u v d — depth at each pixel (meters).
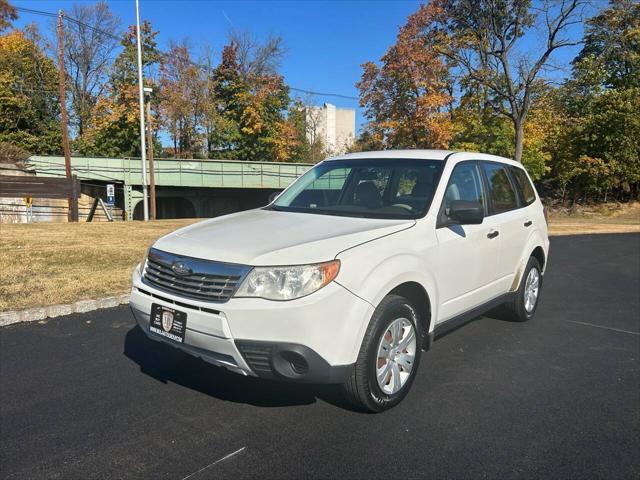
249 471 2.83
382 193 4.41
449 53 26.75
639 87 35.12
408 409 3.64
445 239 4.05
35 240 10.89
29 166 30.12
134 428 3.31
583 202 38.00
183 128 49.09
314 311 2.99
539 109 35.03
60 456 2.97
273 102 51.09
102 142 47.22
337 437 3.22
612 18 24.02
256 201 50.50
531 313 6.13
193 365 4.43
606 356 4.91
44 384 3.99
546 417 3.56
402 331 3.64
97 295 6.32
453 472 2.85
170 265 3.38
